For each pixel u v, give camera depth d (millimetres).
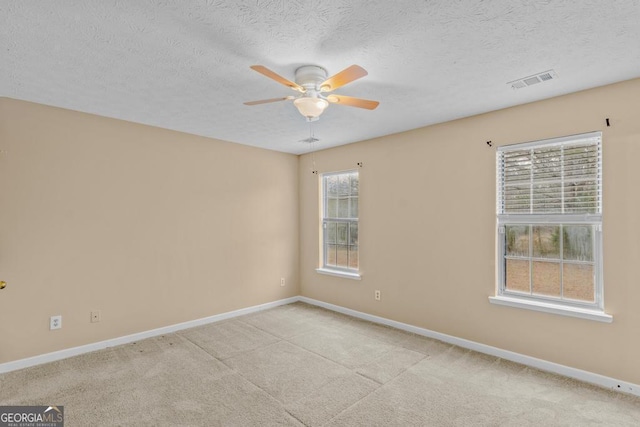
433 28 1778
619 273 2508
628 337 2467
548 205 2889
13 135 2838
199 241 4062
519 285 3082
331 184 4871
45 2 1526
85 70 2273
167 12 1621
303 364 2973
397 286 3938
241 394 2477
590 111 2619
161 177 3736
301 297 5219
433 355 3158
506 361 3025
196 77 2389
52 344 3033
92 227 3260
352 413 2242
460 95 2754
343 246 4688
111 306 3381
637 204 2432
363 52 2039
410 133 3803
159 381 2662
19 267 2873
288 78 2396
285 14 1645
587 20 1701
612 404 2328
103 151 3322
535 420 2158
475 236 3283
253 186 4641
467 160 3334
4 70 2270
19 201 2871
